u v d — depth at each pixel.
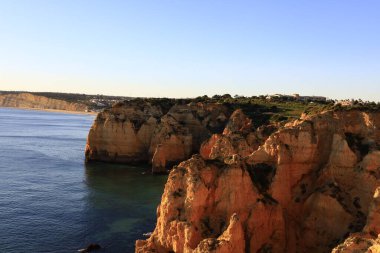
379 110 47.34
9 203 75.88
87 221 66.56
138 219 67.88
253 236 39.75
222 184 41.09
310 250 42.31
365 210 41.12
